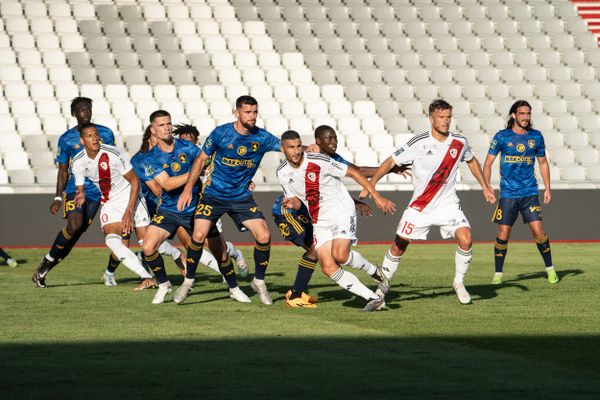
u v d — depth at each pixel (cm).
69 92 5912
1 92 5784
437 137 2336
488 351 1758
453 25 7225
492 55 7031
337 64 6700
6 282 3067
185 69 6341
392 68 6750
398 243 2366
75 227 2856
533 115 6500
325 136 2269
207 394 1389
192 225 2497
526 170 3039
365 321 2147
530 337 1917
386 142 6100
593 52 7244
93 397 1375
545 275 3309
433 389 1419
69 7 6519
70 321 2152
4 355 1720
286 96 6356
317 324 2098
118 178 2773
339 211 2284
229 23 6762
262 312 2303
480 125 6419
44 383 1473
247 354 1723
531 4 7575
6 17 6303
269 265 3709
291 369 1578
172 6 6788
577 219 5241
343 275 2294
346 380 1488
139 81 6181
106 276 2962
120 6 6656
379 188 5556
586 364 1628
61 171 2956
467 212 5169
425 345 1820
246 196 2442
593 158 6225
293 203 2275
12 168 5362
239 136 2355
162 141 2455
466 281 3097
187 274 2450
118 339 1894
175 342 1855
